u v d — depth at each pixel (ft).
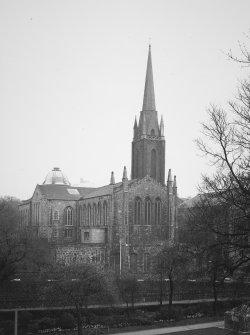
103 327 214.90
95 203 463.83
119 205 422.41
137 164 483.10
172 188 436.76
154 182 432.25
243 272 92.53
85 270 205.05
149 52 495.00
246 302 129.08
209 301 262.67
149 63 491.31
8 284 249.96
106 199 435.53
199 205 120.06
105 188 483.10
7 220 335.47
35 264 288.51
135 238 416.67
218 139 80.89
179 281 259.19
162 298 276.62
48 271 238.07
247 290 125.39
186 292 280.51
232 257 86.94
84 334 199.21
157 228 427.33
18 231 272.92
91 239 430.61
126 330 209.05
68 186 545.85
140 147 475.31
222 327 209.15
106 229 433.48
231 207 83.35
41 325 209.56
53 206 501.97
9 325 206.39
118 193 424.87
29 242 255.91
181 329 208.74
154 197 430.61
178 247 240.73
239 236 82.58
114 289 228.84
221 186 83.92
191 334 195.72
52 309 231.09
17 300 244.22
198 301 268.62
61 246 399.03
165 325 219.00
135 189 423.64
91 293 203.72
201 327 212.02
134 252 411.75
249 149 78.74
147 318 227.40
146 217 425.69
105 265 401.29
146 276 320.91
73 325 211.82
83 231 447.01
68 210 509.35
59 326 211.20
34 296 247.91
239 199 79.46
